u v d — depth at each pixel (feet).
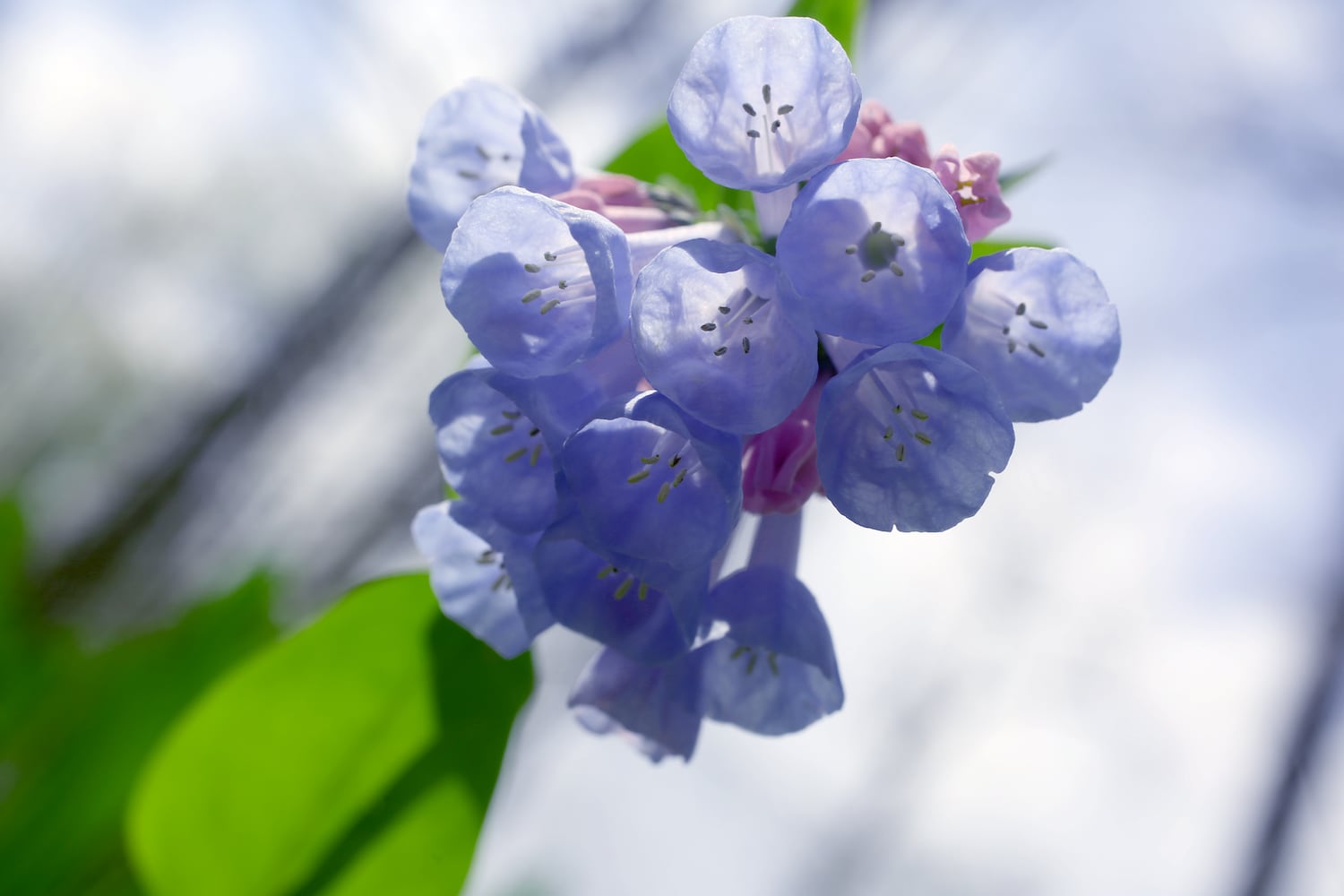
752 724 0.91
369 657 0.94
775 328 0.86
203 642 1.11
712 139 0.87
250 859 0.94
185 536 2.29
